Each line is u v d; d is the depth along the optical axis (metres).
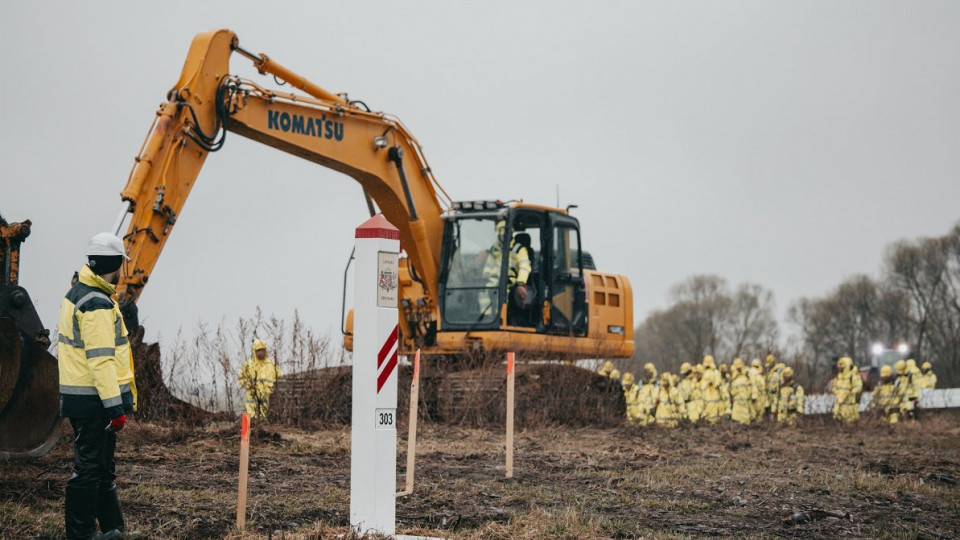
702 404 25.36
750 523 9.80
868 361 65.56
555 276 19.89
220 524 8.57
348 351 18.09
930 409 30.88
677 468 13.43
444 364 19.59
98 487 7.67
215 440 14.11
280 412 17.33
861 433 21.52
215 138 15.56
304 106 16.94
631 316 22.27
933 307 65.75
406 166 18.78
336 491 10.60
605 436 17.86
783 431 21.12
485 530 8.59
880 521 9.94
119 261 7.70
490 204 19.02
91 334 7.40
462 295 19.06
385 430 7.88
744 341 72.56
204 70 15.48
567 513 9.34
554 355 19.94
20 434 10.69
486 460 13.91
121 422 7.46
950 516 10.62
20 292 10.55
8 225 10.83
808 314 73.00
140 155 14.56
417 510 9.84
